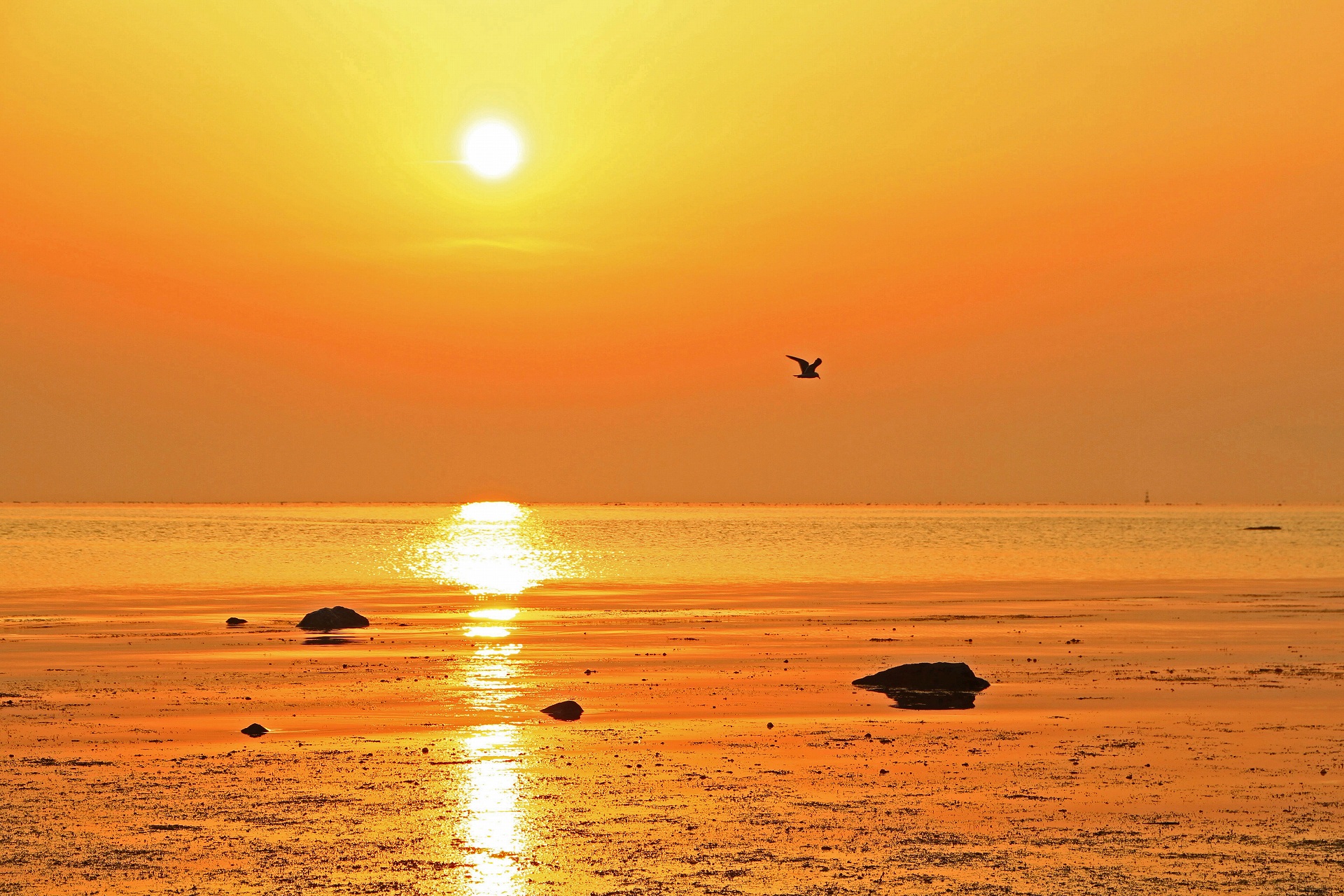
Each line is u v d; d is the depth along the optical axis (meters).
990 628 48.25
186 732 24.89
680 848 16.56
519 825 17.70
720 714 27.39
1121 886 15.02
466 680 32.72
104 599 62.50
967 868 15.70
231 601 61.97
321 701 28.97
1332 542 164.00
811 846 16.67
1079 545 151.00
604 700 29.44
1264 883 15.09
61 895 14.52
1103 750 23.14
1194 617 53.12
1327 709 27.97
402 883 15.09
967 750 23.22
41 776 20.61
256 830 17.34
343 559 110.56
